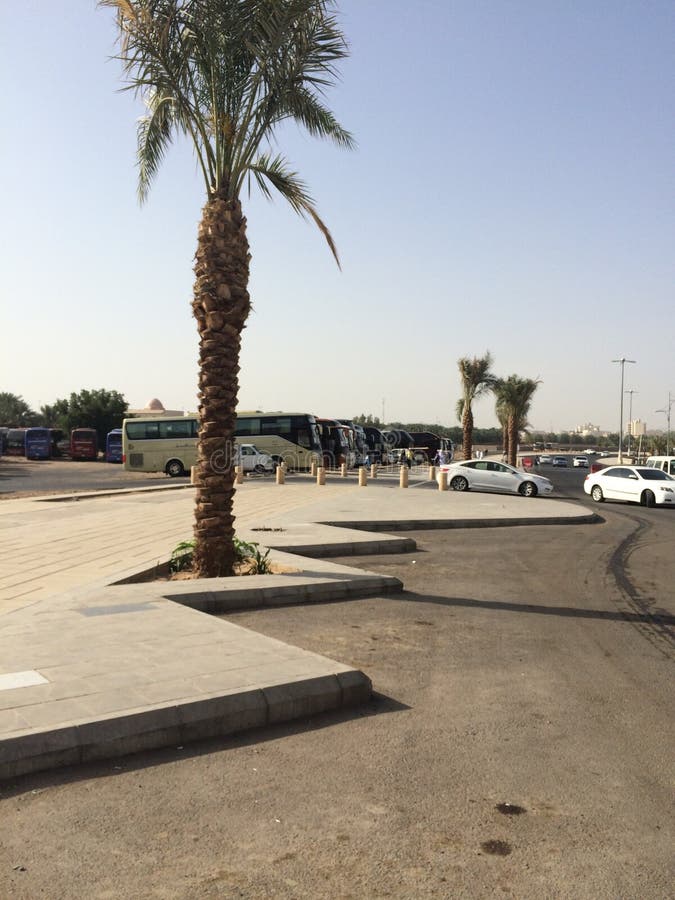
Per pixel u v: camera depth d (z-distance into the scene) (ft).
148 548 41.73
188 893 10.05
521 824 12.18
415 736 15.98
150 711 15.05
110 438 197.26
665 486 91.56
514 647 23.89
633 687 19.94
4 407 370.73
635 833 11.98
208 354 32.07
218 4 30.14
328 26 32.09
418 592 32.78
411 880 10.48
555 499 97.96
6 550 40.83
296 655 19.56
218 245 31.37
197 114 32.12
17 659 18.70
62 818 12.03
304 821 12.10
